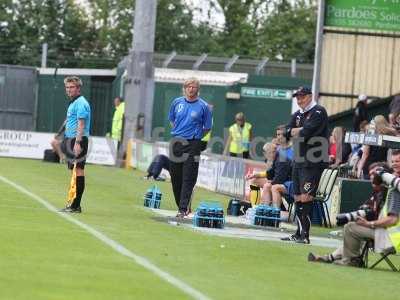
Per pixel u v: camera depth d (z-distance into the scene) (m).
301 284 30.06
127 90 86.50
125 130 86.31
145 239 37.28
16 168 71.25
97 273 28.78
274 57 142.50
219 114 97.38
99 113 104.12
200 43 138.25
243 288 28.39
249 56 142.75
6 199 47.69
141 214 46.94
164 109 99.25
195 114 46.94
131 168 84.38
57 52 130.25
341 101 71.44
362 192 50.78
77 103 44.91
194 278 29.39
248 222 47.50
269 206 48.06
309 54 142.12
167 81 99.25
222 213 43.75
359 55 71.25
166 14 136.75
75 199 44.53
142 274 29.25
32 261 29.95
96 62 127.88
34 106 104.38
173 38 136.50
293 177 41.09
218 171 68.12
